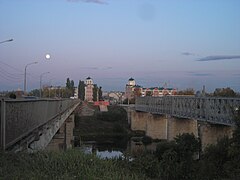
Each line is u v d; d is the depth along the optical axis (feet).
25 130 62.75
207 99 185.37
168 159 81.76
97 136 335.06
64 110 188.34
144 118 379.55
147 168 62.49
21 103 59.00
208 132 177.47
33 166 45.29
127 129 377.09
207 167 76.07
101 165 50.60
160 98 297.12
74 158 51.08
